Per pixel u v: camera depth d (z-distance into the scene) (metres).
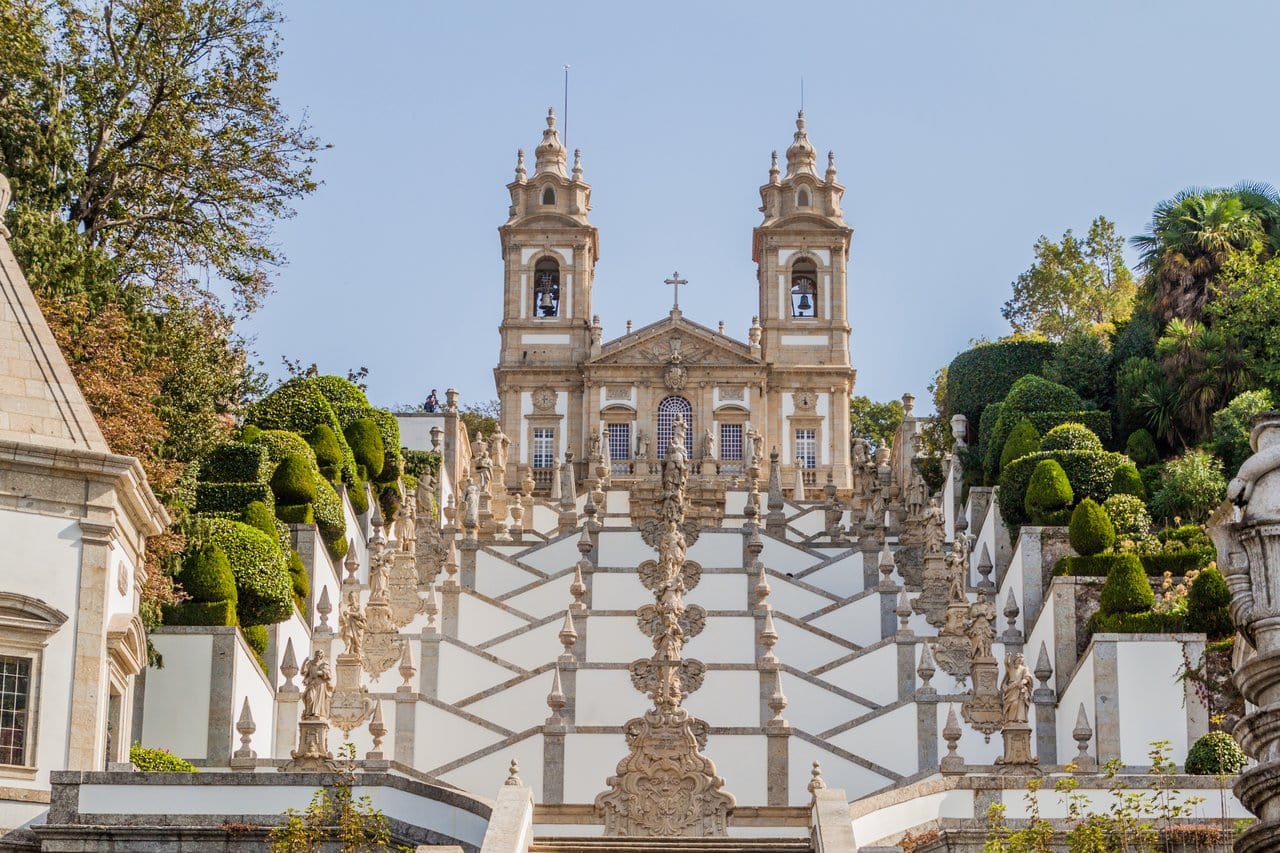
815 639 40.12
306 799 25.78
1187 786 26.39
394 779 26.12
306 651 39.31
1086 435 45.50
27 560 27.09
